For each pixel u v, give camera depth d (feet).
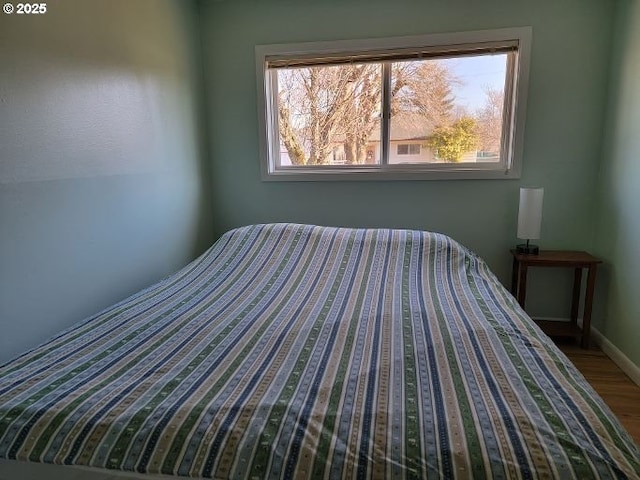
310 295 6.07
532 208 7.95
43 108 5.18
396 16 8.43
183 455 2.94
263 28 8.96
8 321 4.83
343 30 8.66
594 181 8.37
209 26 9.15
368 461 2.79
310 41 8.82
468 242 9.06
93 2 6.00
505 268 9.04
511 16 8.04
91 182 6.04
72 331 4.82
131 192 6.97
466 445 2.84
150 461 2.94
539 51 8.07
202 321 5.15
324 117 9.32
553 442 2.85
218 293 6.22
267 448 2.92
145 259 7.42
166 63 7.93
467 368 3.87
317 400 3.39
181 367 4.00
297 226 8.25
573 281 8.80
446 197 8.96
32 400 3.41
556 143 8.35
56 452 3.04
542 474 2.64
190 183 8.94
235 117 9.45
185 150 8.70
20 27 4.85
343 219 9.48
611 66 7.84
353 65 8.90
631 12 7.17
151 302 5.82
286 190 9.58
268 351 4.34
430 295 5.90
